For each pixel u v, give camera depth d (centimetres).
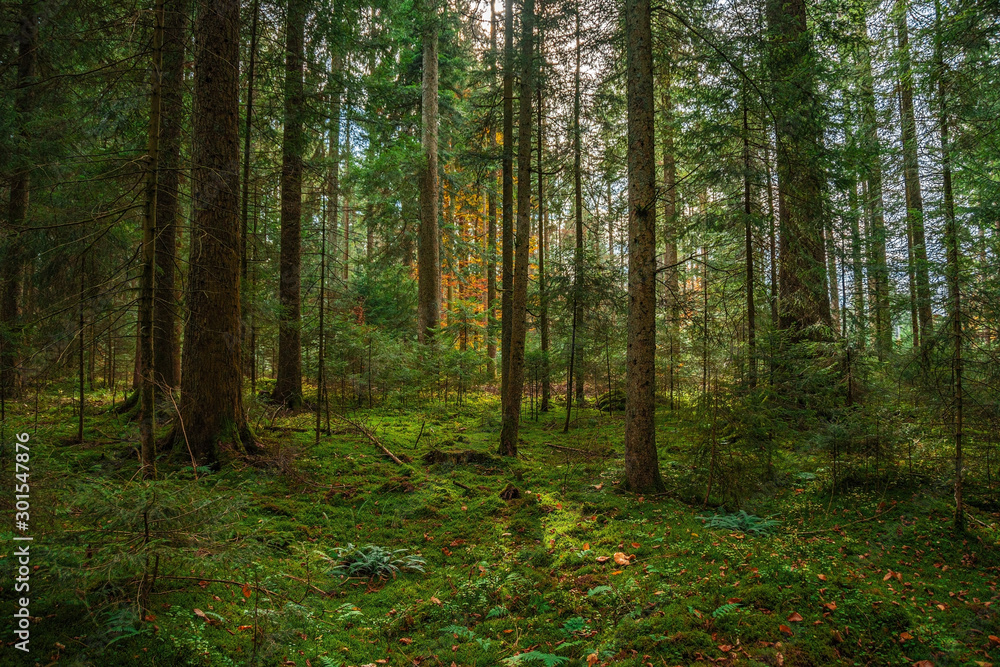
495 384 1895
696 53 898
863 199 1173
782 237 955
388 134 1216
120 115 650
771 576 414
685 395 1227
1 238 716
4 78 824
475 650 370
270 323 965
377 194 1433
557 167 1305
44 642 304
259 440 774
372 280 1708
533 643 374
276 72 1021
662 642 347
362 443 905
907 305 699
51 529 357
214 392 714
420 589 461
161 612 354
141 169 464
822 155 860
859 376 753
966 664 315
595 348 1288
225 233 721
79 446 715
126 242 787
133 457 686
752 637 344
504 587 447
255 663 330
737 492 630
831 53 1163
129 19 513
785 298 968
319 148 1357
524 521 588
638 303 700
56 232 695
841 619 355
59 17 776
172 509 328
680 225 1042
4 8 776
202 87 700
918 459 657
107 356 1066
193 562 340
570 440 1051
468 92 1927
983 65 785
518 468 809
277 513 580
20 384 868
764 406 696
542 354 1250
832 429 653
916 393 630
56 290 779
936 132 936
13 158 730
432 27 1162
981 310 518
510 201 1162
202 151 704
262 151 1112
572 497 672
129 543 325
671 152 1255
